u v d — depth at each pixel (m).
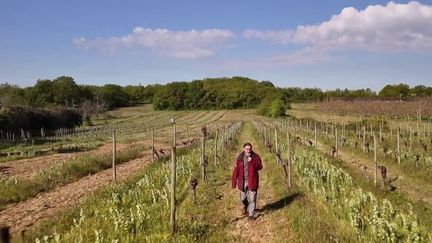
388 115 56.91
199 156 24.61
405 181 18.61
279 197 14.53
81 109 89.56
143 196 14.06
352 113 67.81
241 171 12.54
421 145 29.45
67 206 14.34
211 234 10.59
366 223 10.91
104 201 13.40
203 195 14.74
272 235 10.82
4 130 49.78
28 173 21.78
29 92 123.12
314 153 25.50
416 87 116.88
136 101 162.62
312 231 10.25
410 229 10.48
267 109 102.00
